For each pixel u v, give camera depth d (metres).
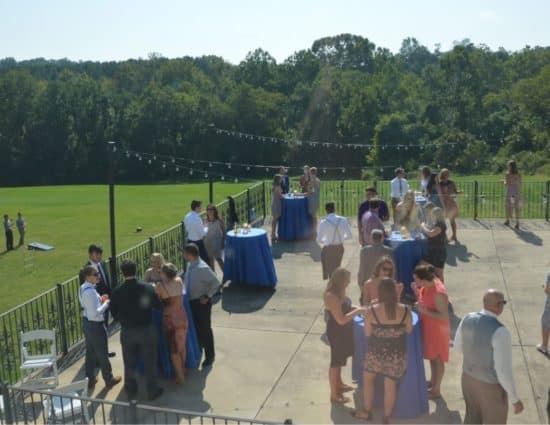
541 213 19.36
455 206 14.53
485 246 14.30
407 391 6.93
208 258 12.41
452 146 43.62
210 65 108.44
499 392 5.93
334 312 7.03
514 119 48.53
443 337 7.24
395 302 6.53
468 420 6.23
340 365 7.37
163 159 63.59
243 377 8.29
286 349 9.16
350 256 14.03
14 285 17.98
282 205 15.70
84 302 8.01
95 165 70.12
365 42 111.25
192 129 62.78
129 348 7.68
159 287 8.05
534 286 11.45
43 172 72.44
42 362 8.29
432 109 56.53
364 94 65.50
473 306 10.60
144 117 64.94
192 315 8.62
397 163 50.06
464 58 65.88
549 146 42.91
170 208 35.16
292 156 59.72
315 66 91.44
